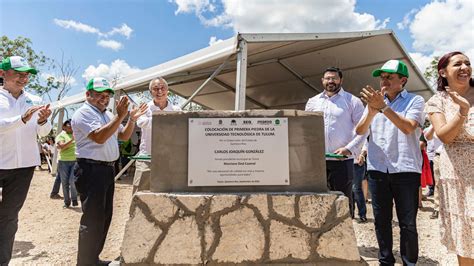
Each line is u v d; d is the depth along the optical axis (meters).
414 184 2.82
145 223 2.47
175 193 2.55
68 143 6.44
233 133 2.61
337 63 7.88
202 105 12.95
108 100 3.24
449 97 2.43
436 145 5.41
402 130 2.71
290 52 7.09
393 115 2.68
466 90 2.43
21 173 3.13
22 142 3.13
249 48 6.24
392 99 3.06
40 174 13.10
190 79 7.74
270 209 2.49
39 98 3.57
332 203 2.50
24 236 4.53
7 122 2.87
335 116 3.49
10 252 3.06
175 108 4.23
